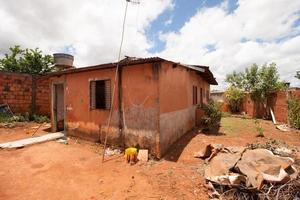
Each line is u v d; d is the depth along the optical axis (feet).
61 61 38.45
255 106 54.13
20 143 23.88
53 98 31.14
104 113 23.93
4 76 37.17
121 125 22.29
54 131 31.09
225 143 24.72
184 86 28.71
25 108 40.09
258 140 26.40
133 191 13.50
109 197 12.87
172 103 23.39
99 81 24.63
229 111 69.97
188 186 14.03
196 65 32.07
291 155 17.65
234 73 68.49
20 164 18.28
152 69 19.80
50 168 17.44
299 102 34.42
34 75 41.65
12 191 13.73
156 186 14.06
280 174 12.45
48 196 13.12
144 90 20.39
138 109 20.84
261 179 12.19
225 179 12.77
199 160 18.92
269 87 48.26
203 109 35.09
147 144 20.20
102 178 15.49
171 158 19.61
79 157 20.07
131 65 21.33
